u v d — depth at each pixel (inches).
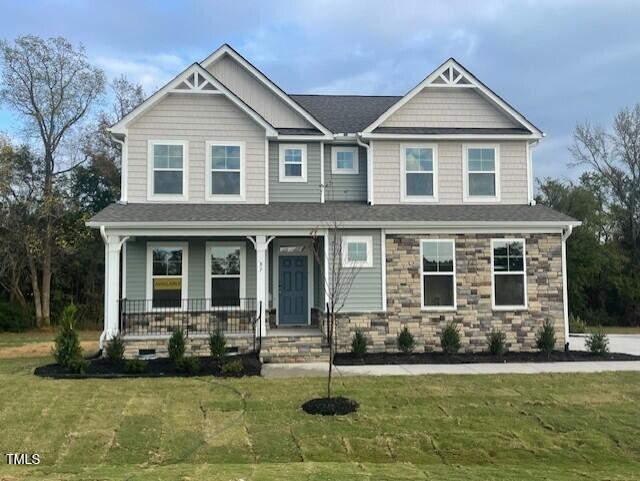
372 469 266.2
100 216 551.8
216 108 626.2
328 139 652.7
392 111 652.7
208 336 545.3
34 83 1213.7
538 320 597.3
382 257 589.6
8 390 409.4
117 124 606.5
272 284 644.1
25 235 1146.0
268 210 602.9
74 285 1299.2
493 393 402.6
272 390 412.2
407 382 435.8
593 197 1514.5
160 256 608.1
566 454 302.0
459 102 674.2
